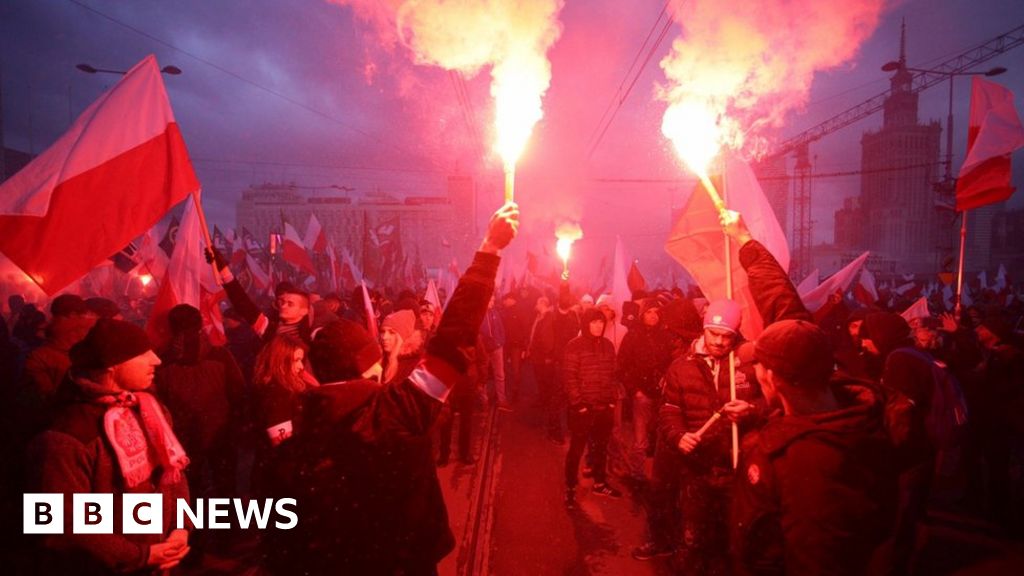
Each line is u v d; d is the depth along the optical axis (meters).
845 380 2.47
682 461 4.22
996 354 6.03
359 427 1.93
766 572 2.23
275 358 4.16
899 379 4.72
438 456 8.05
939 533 5.85
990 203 7.34
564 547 5.69
